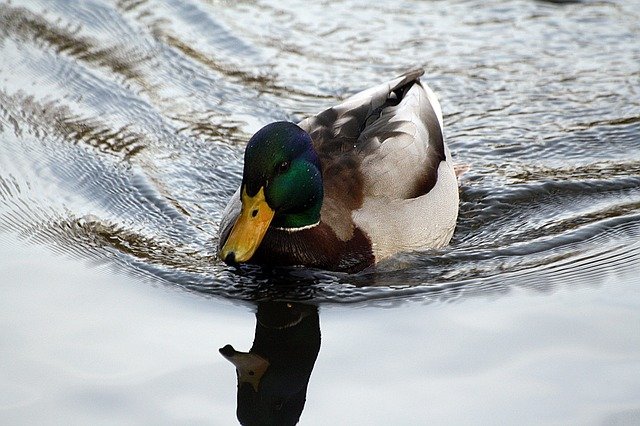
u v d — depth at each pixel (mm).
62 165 13125
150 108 14375
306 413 9047
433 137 12203
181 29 16047
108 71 15078
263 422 8891
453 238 12039
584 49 15633
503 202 12664
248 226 10625
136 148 13570
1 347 9672
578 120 14188
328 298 10820
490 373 9430
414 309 10562
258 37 15875
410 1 16734
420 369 9539
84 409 8930
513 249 11719
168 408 8992
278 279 11133
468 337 10000
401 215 11305
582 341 9836
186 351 9812
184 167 13266
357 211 11164
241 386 9344
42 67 15125
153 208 12453
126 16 16266
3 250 11398
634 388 9133
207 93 14734
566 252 11617
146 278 11062
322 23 16266
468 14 16516
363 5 16719
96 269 11164
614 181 12953
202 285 10992
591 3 16672
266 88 14828
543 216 12391
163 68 15203
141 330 10102
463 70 15203
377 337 10094
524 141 13836
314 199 10930
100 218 12188
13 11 16391
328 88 14828
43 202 12391
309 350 9938
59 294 10641
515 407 8961
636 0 16781
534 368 9469
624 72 15125
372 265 11227
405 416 8906
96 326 10102
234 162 13398
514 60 15430
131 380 9320
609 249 11602
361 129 11773
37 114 14102
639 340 9805
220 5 16578
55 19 16234
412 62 15375
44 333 9938
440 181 11891
